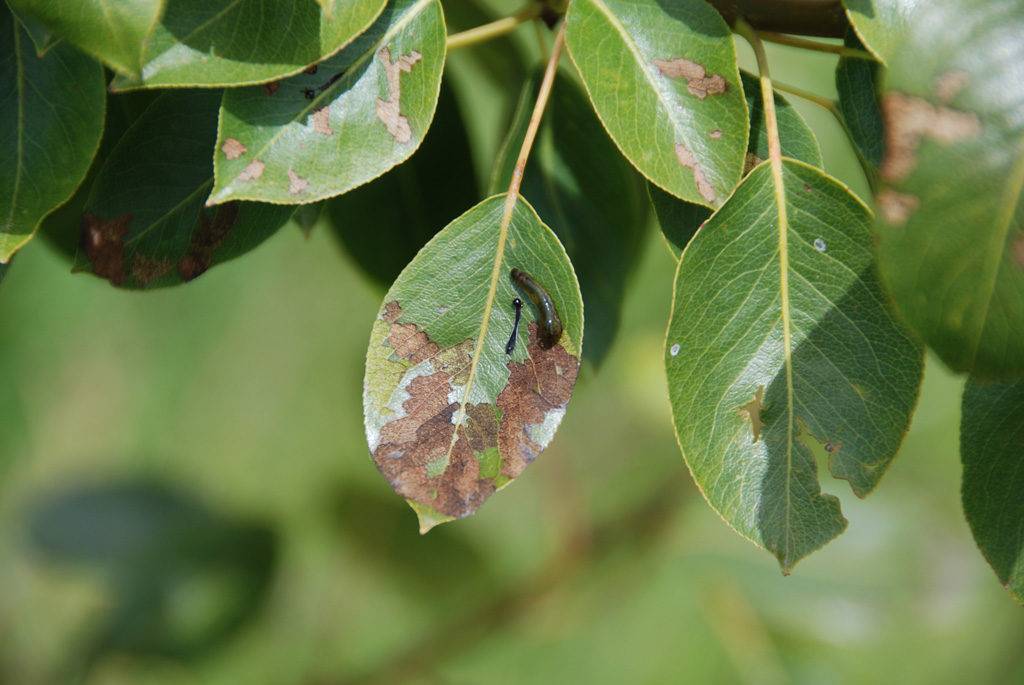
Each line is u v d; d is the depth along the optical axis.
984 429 0.59
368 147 0.58
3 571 1.08
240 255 0.62
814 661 0.84
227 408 1.30
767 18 0.61
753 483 0.58
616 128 0.59
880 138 0.61
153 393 1.31
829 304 0.59
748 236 0.59
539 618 0.89
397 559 0.87
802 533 0.58
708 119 0.59
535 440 0.58
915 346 0.58
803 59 0.83
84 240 0.61
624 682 0.95
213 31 0.57
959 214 0.55
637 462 1.01
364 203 0.67
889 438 0.58
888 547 0.85
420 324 0.59
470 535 0.86
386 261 0.68
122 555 0.86
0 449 1.23
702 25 0.59
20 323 1.25
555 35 0.63
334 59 0.59
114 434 1.29
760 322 0.59
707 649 0.89
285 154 0.58
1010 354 0.55
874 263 0.59
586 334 0.67
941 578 0.86
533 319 0.59
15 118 0.59
